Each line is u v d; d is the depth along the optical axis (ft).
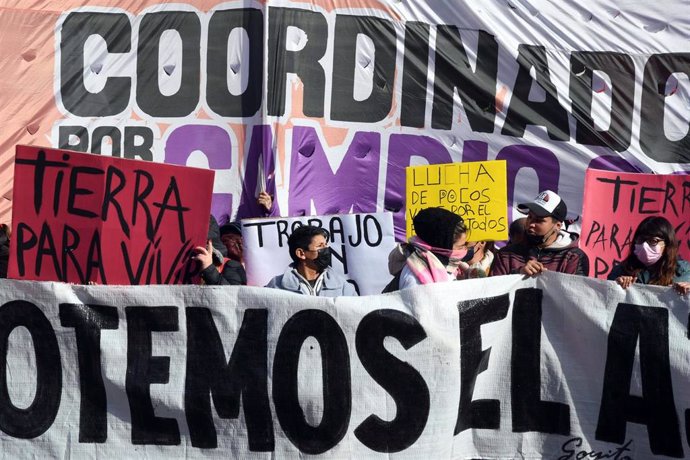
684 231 20.39
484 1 24.64
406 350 16.21
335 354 16.21
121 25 24.31
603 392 16.72
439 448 16.26
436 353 16.25
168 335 16.35
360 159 24.64
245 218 22.41
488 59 24.72
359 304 16.22
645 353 16.66
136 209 16.98
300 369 16.22
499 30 24.70
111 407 16.33
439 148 24.81
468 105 24.77
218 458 16.29
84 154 16.75
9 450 16.33
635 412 16.70
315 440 16.19
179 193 17.12
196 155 24.49
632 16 24.93
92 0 24.32
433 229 17.15
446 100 24.72
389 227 21.95
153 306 16.37
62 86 24.30
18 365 16.38
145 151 24.53
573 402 16.76
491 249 22.50
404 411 16.21
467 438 16.72
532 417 16.80
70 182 16.78
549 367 16.80
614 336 16.70
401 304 16.25
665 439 16.62
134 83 24.41
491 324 16.63
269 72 24.20
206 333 16.34
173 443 16.33
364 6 24.45
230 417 16.28
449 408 16.26
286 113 24.31
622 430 16.70
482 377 16.72
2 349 16.39
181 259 17.20
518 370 16.81
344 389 16.21
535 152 24.86
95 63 24.36
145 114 24.47
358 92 24.58
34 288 16.37
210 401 16.29
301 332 16.24
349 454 16.20
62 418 16.34
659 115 25.00
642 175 20.42
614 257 20.45
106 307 16.38
